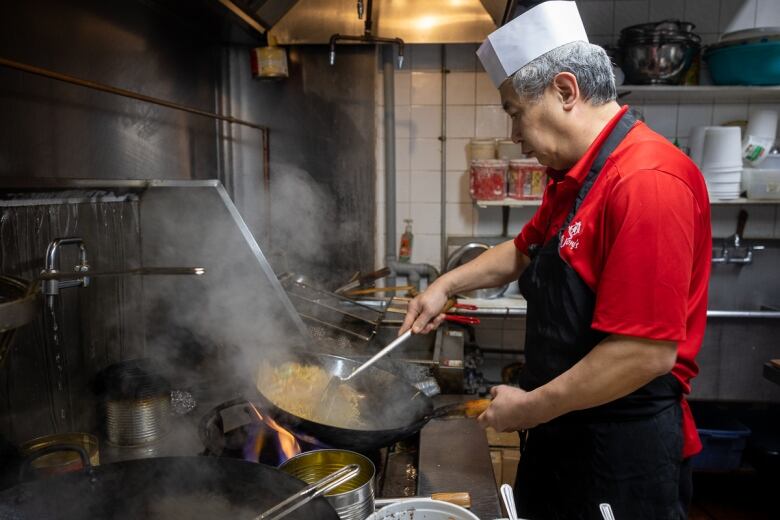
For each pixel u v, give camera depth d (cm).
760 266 287
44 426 128
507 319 299
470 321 156
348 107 263
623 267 94
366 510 91
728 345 272
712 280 290
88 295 143
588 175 107
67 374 136
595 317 99
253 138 265
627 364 96
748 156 265
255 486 83
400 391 133
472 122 291
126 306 157
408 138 295
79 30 152
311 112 264
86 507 80
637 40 250
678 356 109
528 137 113
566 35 105
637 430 109
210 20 214
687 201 95
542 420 106
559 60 104
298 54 260
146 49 189
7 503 79
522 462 132
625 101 285
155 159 196
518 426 110
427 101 291
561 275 110
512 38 108
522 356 299
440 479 117
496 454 186
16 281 79
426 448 130
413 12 237
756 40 246
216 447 110
